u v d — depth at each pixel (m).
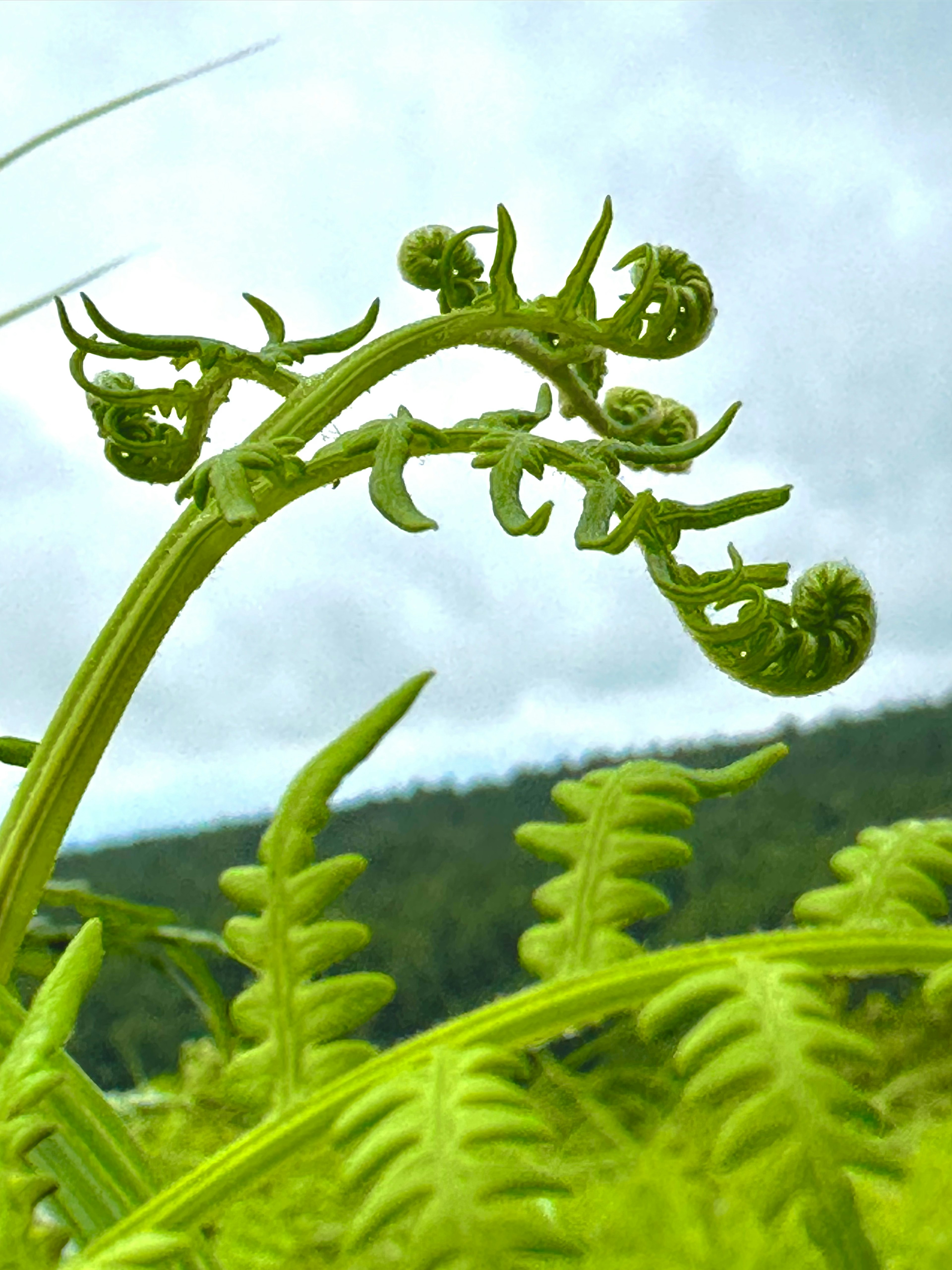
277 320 0.28
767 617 0.24
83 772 0.20
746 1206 0.12
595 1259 0.12
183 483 0.19
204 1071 0.24
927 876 0.16
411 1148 0.11
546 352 0.28
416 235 0.30
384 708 0.17
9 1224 0.12
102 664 0.21
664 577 0.23
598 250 0.25
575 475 0.21
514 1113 0.11
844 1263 0.10
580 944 0.16
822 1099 0.10
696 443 0.25
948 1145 0.12
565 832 0.16
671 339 0.27
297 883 0.16
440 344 0.25
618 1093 0.16
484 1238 0.10
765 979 0.12
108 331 0.25
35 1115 0.13
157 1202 0.12
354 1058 0.15
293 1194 0.15
